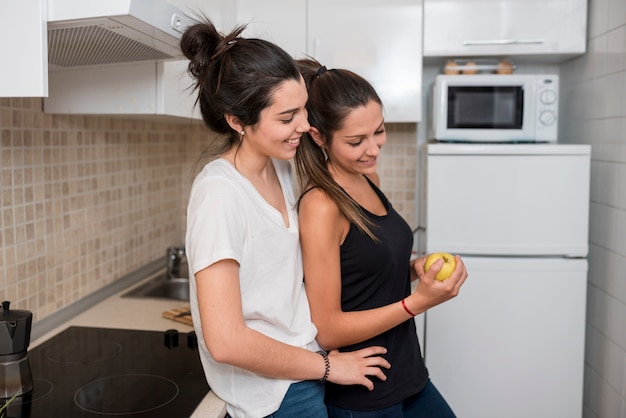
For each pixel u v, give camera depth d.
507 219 2.05
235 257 0.95
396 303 1.16
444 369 2.11
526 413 2.10
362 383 1.14
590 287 2.20
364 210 1.19
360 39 2.20
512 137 2.18
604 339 2.06
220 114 1.03
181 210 2.62
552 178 2.03
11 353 1.15
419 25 2.19
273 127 0.99
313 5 2.20
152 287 2.08
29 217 1.51
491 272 2.06
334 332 1.16
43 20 0.98
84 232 1.79
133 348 1.45
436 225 2.08
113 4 0.96
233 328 0.94
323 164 1.21
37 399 1.16
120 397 1.17
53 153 1.61
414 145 2.56
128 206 2.09
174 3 1.40
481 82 2.17
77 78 1.55
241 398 1.09
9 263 1.44
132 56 1.35
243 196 1.00
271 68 0.97
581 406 2.08
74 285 1.74
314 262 1.13
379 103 1.16
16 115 1.45
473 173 2.05
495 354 2.09
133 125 2.10
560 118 2.52
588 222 2.13
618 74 1.93
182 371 1.30
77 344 1.47
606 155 2.04
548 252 2.05
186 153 2.62
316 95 1.16
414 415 1.34
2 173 1.40
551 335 2.07
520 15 2.16
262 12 2.21
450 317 2.09
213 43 1.05
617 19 1.94
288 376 1.05
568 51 2.16
